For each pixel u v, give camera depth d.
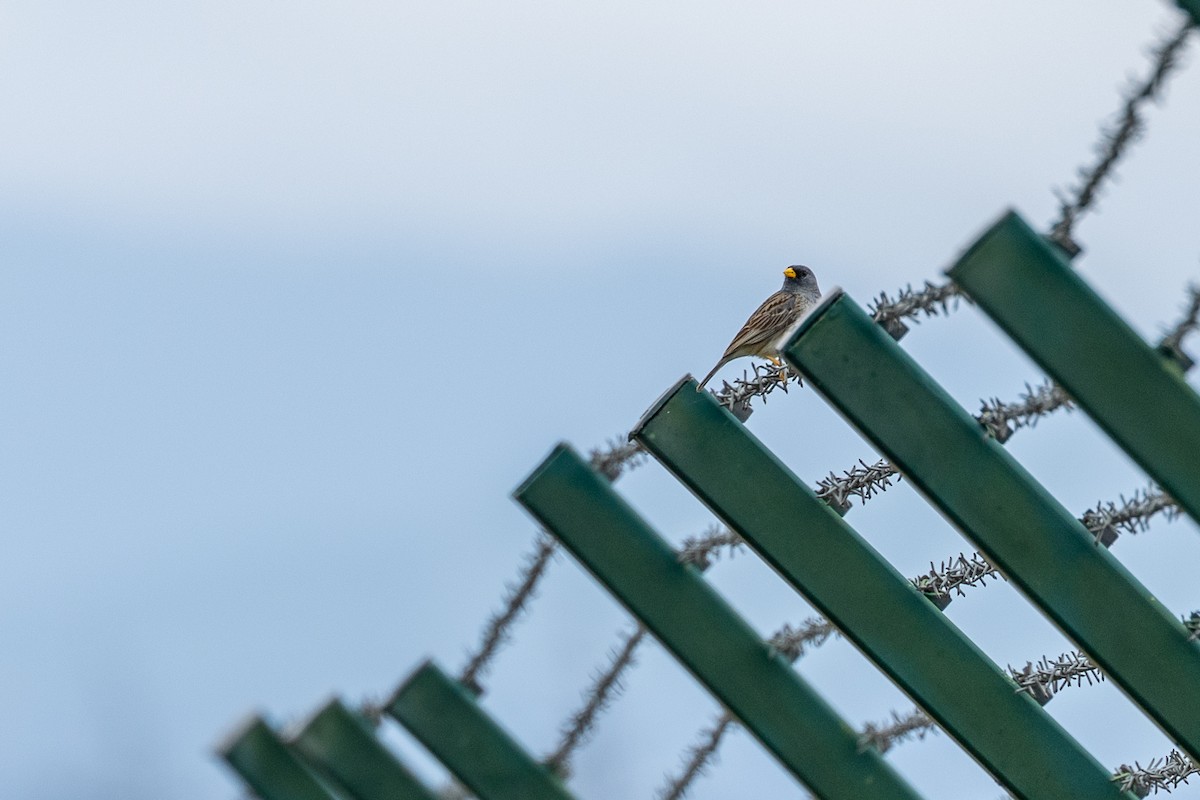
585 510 12.06
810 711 11.92
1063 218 8.95
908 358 9.77
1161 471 8.84
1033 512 9.65
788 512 10.73
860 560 10.69
